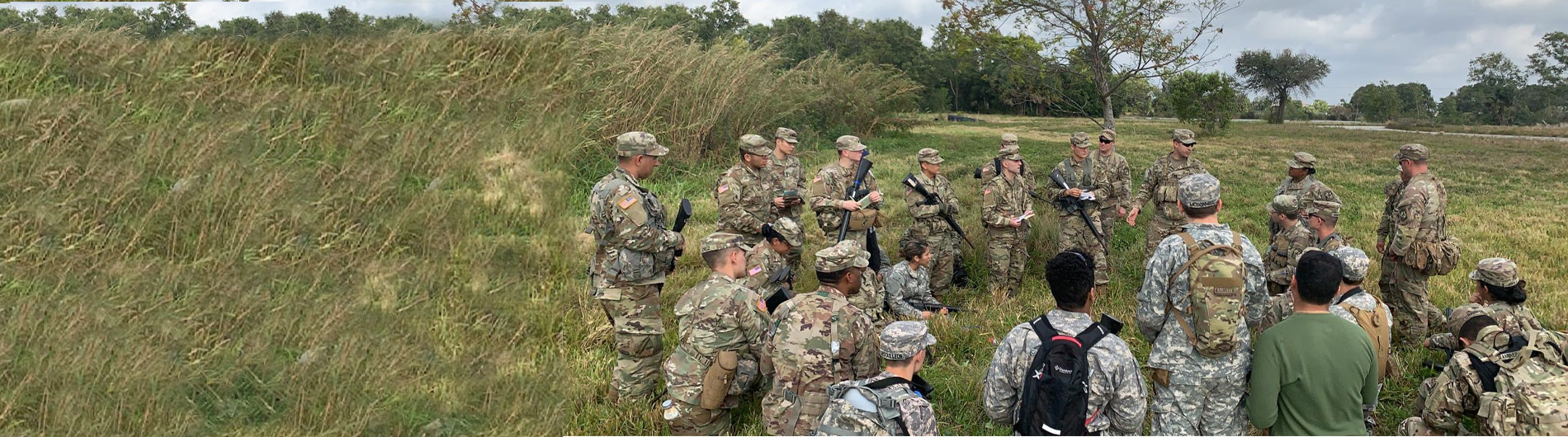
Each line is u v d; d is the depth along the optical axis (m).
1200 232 3.45
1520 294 4.30
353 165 6.09
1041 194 9.99
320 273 5.11
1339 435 3.37
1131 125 33.69
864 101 19.03
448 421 4.37
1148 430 4.54
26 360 4.20
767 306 4.58
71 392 4.09
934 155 6.61
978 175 7.04
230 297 4.77
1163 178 7.33
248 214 5.32
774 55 15.41
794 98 15.70
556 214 6.74
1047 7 18.84
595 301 5.99
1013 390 3.26
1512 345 3.41
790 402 3.84
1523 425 3.23
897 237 8.63
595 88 10.65
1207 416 3.49
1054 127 29.61
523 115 8.16
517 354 4.98
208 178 5.52
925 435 3.01
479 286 5.47
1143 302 3.54
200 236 5.04
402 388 4.50
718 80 12.95
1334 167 16.42
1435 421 3.63
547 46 9.28
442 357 4.77
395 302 5.11
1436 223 5.39
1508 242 9.13
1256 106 73.75
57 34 6.54
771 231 5.25
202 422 4.13
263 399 4.34
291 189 5.67
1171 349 3.48
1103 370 3.08
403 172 6.33
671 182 11.41
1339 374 3.30
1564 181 14.68
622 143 4.75
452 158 6.68
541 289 5.83
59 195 5.21
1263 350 3.44
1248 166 16.14
